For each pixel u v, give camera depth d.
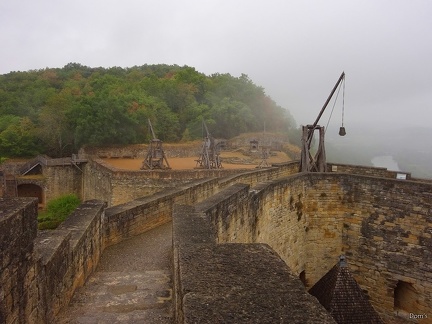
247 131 64.19
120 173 32.69
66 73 89.88
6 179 43.81
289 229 16.58
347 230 17.19
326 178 17.28
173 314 6.21
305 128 20.69
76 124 49.50
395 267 15.99
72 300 7.36
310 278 17.84
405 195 15.61
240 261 4.78
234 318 3.46
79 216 9.47
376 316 11.90
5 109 61.19
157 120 54.81
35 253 5.47
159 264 9.73
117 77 78.12
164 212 13.58
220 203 10.56
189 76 71.75
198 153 51.53
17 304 4.72
